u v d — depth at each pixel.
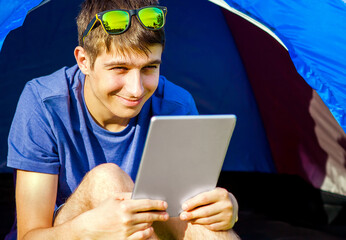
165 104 1.89
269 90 2.93
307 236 2.46
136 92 1.54
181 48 3.10
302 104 2.73
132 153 1.83
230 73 3.09
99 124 1.79
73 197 1.61
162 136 1.30
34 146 1.70
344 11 1.93
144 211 1.43
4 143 2.89
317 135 2.73
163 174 1.37
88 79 1.72
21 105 1.75
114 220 1.39
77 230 1.43
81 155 1.79
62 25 2.91
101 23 1.49
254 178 3.09
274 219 2.68
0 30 1.74
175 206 1.47
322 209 2.74
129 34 1.50
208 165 1.41
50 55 2.92
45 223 1.65
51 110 1.73
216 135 1.36
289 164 2.97
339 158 2.66
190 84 3.11
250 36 2.87
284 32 1.90
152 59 1.55
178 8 3.05
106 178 1.54
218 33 3.06
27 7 1.76
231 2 1.89
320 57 1.87
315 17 1.91
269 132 3.05
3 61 2.85
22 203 1.68
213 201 1.48
